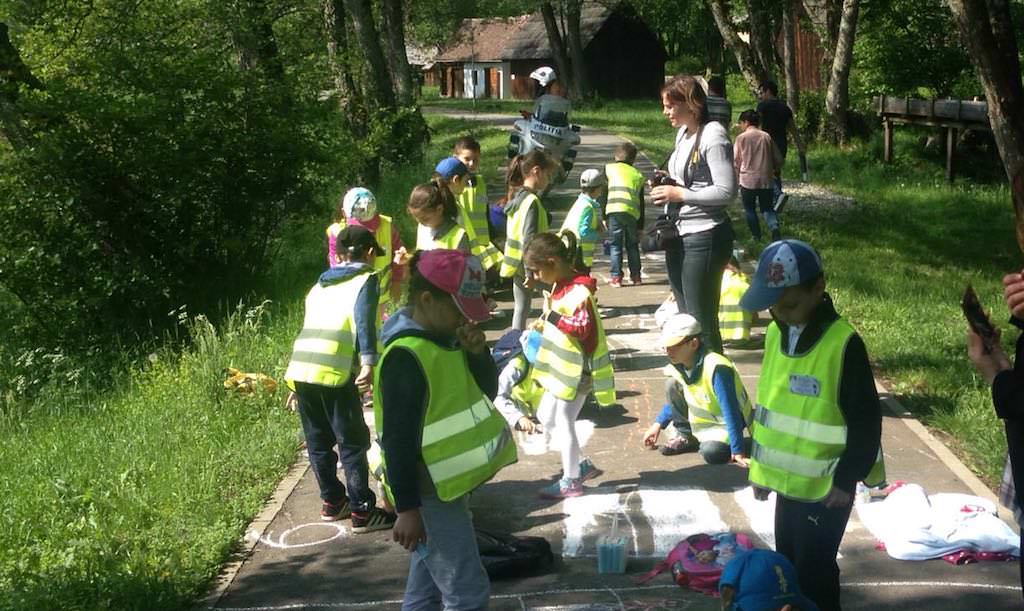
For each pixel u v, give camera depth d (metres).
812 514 4.07
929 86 23.91
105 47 12.91
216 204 12.67
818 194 19.80
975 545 5.36
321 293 5.96
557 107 17.30
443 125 45.22
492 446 4.08
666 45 71.25
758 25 29.45
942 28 23.52
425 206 8.38
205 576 5.47
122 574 5.40
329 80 15.45
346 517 6.22
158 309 12.50
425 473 4.02
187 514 6.29
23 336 12.33
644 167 23.78
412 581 4.32
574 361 6.21
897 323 10.42
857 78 26.44
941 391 8.20
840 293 11.73
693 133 7.03
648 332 10.13
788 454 4.08
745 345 9.47
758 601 3.59
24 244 12.02
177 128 12.23
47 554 6.03
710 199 6.83
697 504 6.13
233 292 12.84
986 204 18.56
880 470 4.32
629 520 5.97
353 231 5.99
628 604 5.02
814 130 26.81
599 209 9.84
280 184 12.99
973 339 3.64
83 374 11.40
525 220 8.55
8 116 11.99
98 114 11.73
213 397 8.52
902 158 23.23
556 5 56.47
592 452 7.06
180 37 13.96
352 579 5.46
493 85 77.25
